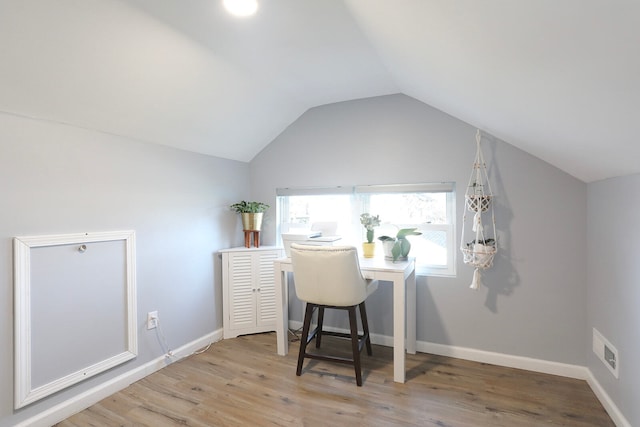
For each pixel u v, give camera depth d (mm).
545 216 2277
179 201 2594
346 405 1925
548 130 1612
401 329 2150
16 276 1636
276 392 2070
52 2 1316
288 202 3254
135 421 1796
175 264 2549
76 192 1913
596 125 1249
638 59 764
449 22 1109
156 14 1543
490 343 2443
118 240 2143
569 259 2223
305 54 2037
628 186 1599
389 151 2744
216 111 2465
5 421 1604
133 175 2242
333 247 2080
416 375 2266
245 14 1595
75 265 1902
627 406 1622
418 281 2639
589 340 2131
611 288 1803
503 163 2379
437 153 2584
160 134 2357
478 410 1868
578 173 2059
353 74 2342
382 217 2859
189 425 1759
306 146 3072
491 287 2432
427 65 1709
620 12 652
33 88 1585
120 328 2145
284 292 2598
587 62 892
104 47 1596
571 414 1827
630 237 1582
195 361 2504
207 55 1945
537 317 2311
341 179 2928
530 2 766
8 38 1354
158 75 1911
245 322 2996
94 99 1820
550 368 2273
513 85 1323
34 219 1723
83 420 1810
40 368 1729
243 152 3146
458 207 2523
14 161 1646
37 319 1724
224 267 2928
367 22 1578
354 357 2148
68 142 1872
